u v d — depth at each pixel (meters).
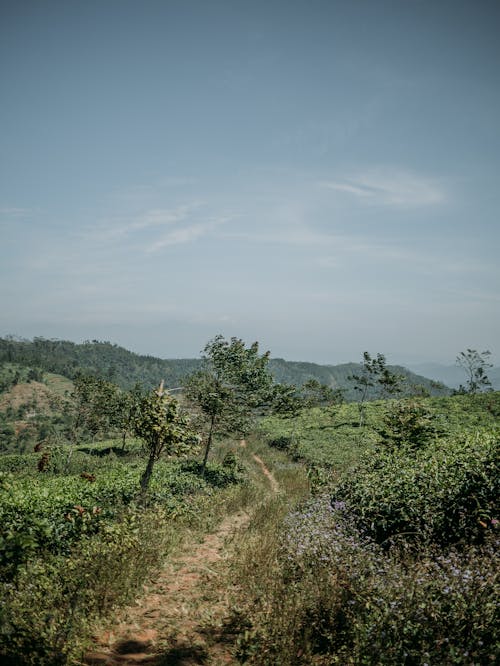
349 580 5.97
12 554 5.88
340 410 47.47
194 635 5.50
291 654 4.76
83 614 5.45
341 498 10.66
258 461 32.06
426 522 7.27
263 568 7.64
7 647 4.39
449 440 11.73
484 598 4.68
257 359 20.70
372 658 4.35
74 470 25.91
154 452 12.21
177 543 9.26
